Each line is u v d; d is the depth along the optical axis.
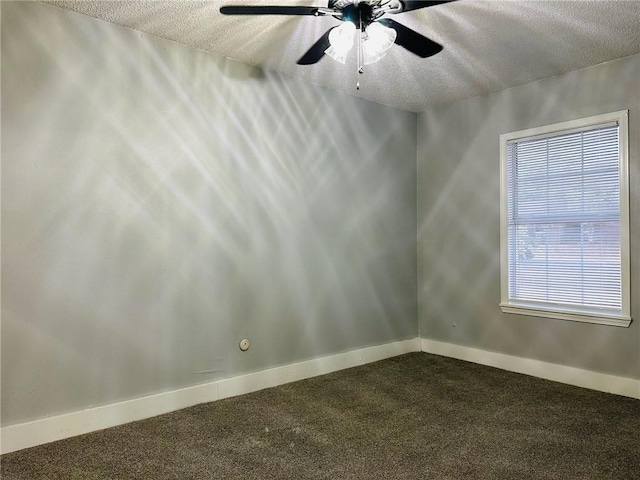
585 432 2.48
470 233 4.06
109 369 2.61
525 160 3.67
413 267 4.48
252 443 2.36
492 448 2.29
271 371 3.35
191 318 2.95
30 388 2.35
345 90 3.83
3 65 2.28
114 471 2.08
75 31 2.50
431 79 3.52
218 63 3.09
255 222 3.29
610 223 3.17
